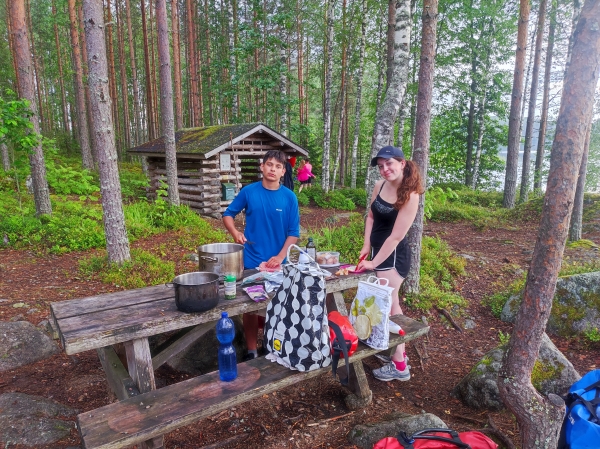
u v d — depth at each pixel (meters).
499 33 15.94
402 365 3.64
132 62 20.91
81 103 16.94
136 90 21.28
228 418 3.04
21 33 8.21
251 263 3.62
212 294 2.67
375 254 3.48
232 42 15.90
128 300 2.92
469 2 15.10
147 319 2.55
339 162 23.03
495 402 3.27
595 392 2.57
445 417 3.21
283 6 18.55
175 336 3.63
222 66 16.92
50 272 6.11
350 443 2.78
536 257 2.12
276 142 12.55
